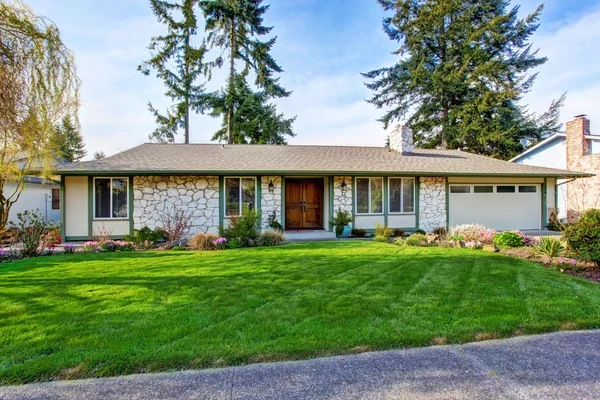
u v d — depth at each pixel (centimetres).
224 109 2194
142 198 1084
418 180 1254
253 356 279
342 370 260
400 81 2480
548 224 1335
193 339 309
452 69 2316
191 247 884
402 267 606
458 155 1494
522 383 242
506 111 2178
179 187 1107
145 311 381
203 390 235
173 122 2216
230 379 248
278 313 374
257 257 710
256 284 494
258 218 1002
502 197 1319
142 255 753
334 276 541
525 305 398
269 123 2259
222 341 305
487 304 402
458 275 546
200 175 1112
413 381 245
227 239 925
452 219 1283
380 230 1087
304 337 313
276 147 1452
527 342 307
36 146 639
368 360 274
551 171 1255
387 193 1234
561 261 609
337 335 317
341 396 227
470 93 2320
